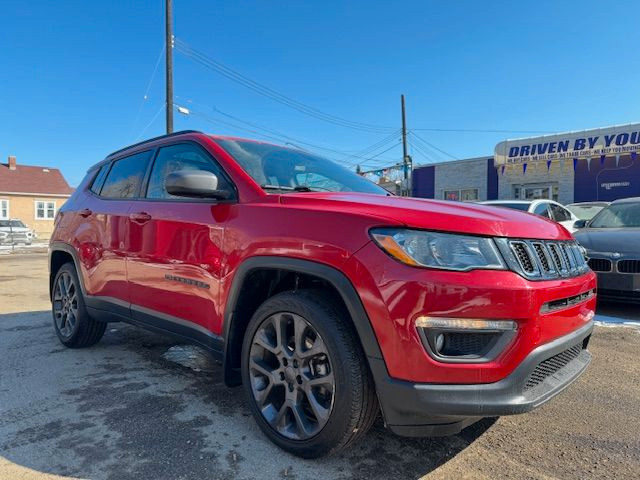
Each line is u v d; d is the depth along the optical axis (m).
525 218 2.60
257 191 2.78
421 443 2.60
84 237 4.15
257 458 2.41
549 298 2.20
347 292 2.18
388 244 2.12
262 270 2.59
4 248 24.95
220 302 2.77
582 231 6.39
